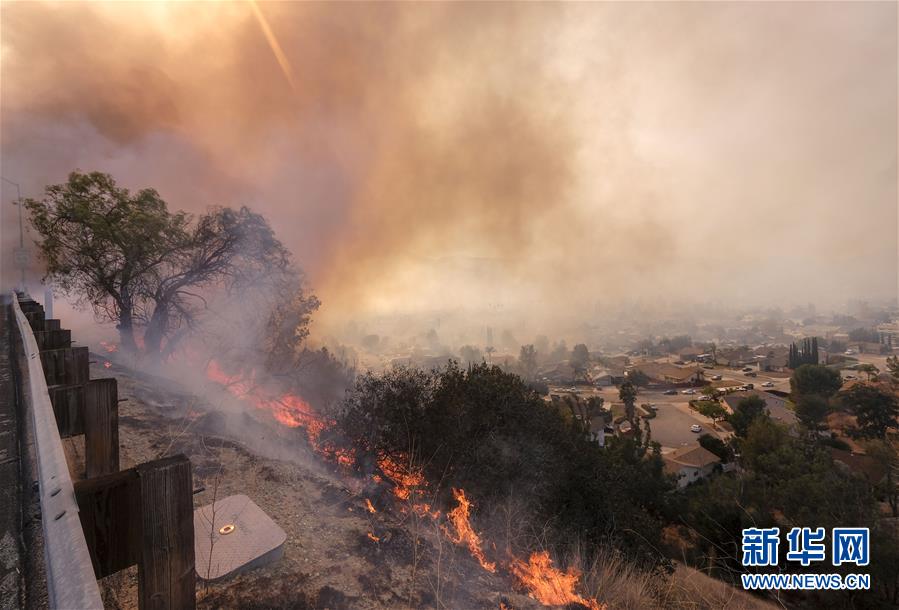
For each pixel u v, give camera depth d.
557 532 4.59
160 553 1.47
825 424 51.03
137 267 10.62
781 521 18.16
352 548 2.90
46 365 3.11
